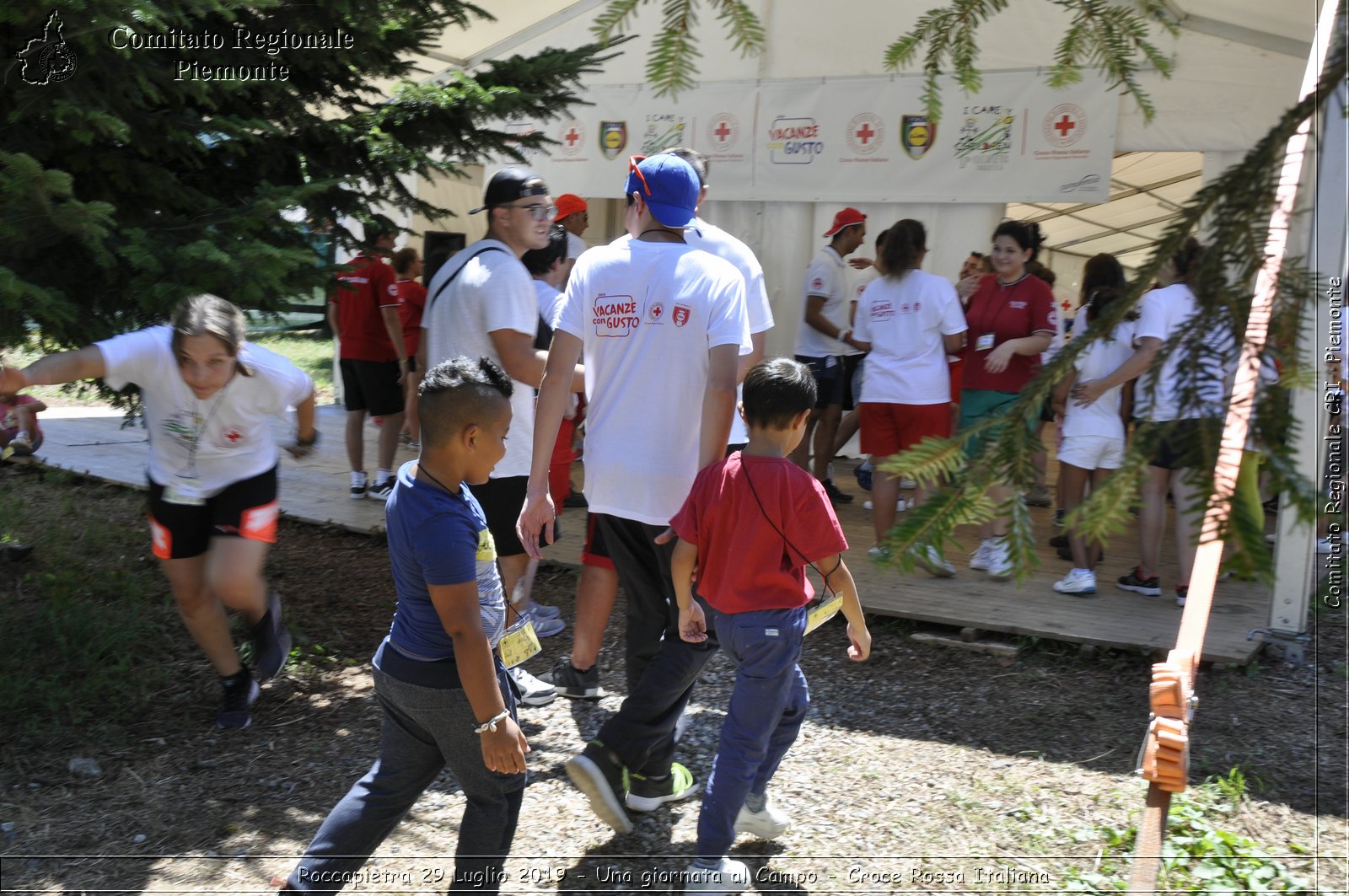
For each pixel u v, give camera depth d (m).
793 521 2.90
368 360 7.43
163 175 4.30
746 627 2.94
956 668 4.91
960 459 1.48
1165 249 1.40
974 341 5.84
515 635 2.91
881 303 5.73
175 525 3.93
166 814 3.52
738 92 8.82
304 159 5.03
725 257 3.89
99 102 3.85
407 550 2.55
